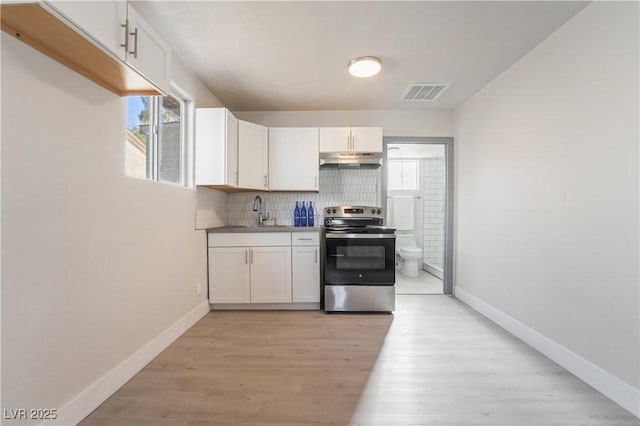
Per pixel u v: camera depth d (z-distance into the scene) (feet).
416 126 11.14
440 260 16.74
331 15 5.72
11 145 3.36
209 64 7.63
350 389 5.14
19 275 3.47
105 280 4.83
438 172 16.88
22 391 3.51
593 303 5.25
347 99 10.03
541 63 6.62
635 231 4.55
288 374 5.60
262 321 8.36
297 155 10.07
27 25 3.25
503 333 7.59
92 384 4.56
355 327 7.96
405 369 5.80
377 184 11.22
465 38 6.50
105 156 4.81
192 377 5.49
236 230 9.05
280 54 7.17
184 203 7.57
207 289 9.05
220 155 8.14
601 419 4.41
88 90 4.46
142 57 4.46
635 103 4.54
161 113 6.97
